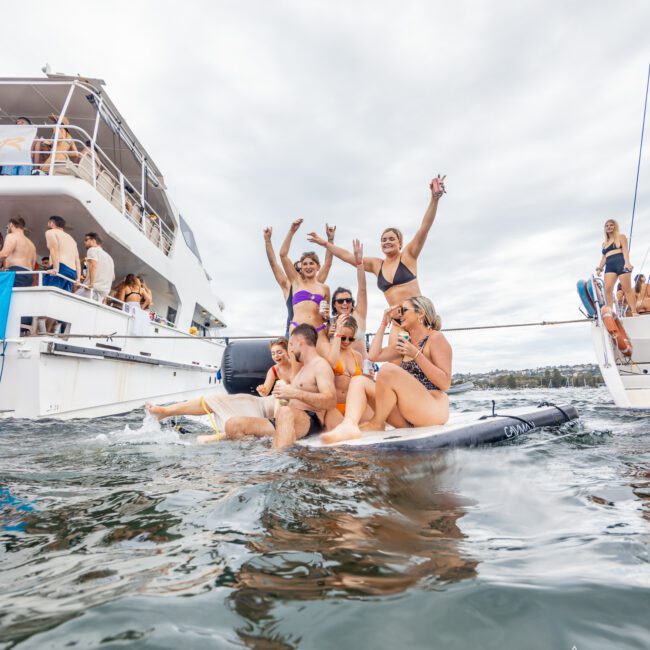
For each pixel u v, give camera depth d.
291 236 4.96
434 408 3.05
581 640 0.71
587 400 7.00
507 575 0.94
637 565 0.99
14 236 5.55
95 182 6.47
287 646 0.69
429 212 3.94
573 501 1.54
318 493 1.61
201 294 11.07
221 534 1.21
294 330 3.50
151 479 1.90
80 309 5.55
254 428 3.34
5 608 0.80
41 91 7.30
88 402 5.66
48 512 1.44
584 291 5.96
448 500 1.56
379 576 0.94
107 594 0.86
